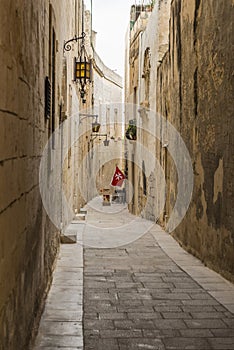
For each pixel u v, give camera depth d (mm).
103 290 6621
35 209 4707
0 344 2719
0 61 2631
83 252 9641
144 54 18391
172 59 11906
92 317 5395
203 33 8484
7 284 2965
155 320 5336
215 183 7805
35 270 4746
